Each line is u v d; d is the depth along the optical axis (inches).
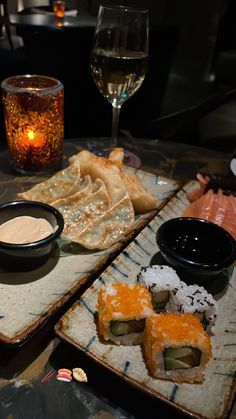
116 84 16.1
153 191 16.0
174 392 8.6
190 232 13.0
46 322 9.9
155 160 18.6
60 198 14.0
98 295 10.1
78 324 9.7
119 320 9.4
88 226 12.9
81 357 9.6
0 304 10.3
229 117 34.5
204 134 32.4
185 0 59.0
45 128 15.4
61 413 8.4
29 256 11.1
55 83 15.8
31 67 33.5
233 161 16.5
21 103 14.7
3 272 11.4
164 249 11.7
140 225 13.7
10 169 16.8
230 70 45.6
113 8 15.7
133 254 12.5
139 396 8.9
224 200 14.9
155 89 39.3
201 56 61.6
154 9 57.6
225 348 9.8
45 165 16.3
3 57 35.4
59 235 11.6
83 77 34.0
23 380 8.9
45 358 9.5
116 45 16.2
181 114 27.9
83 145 19.1
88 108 36.3
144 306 9.5
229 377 9.0
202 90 56.7
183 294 10.2
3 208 12.2
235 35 51.1
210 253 12.6
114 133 18.0
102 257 12.2
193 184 16.5
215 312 10.0
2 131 29.9
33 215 12.6
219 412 8.2
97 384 9.0
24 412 8.3
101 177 14.6
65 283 11.2
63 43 31.2
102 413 8.5
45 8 46.3
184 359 8.9
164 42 35.8
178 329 8.9
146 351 9.2
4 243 10.9
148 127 28.8
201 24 60.1
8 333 9.4
